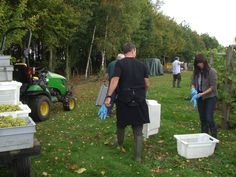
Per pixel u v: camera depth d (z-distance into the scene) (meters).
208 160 4.21
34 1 10.95
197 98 4.76
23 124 2.99
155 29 28.86
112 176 3.74
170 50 34.78
